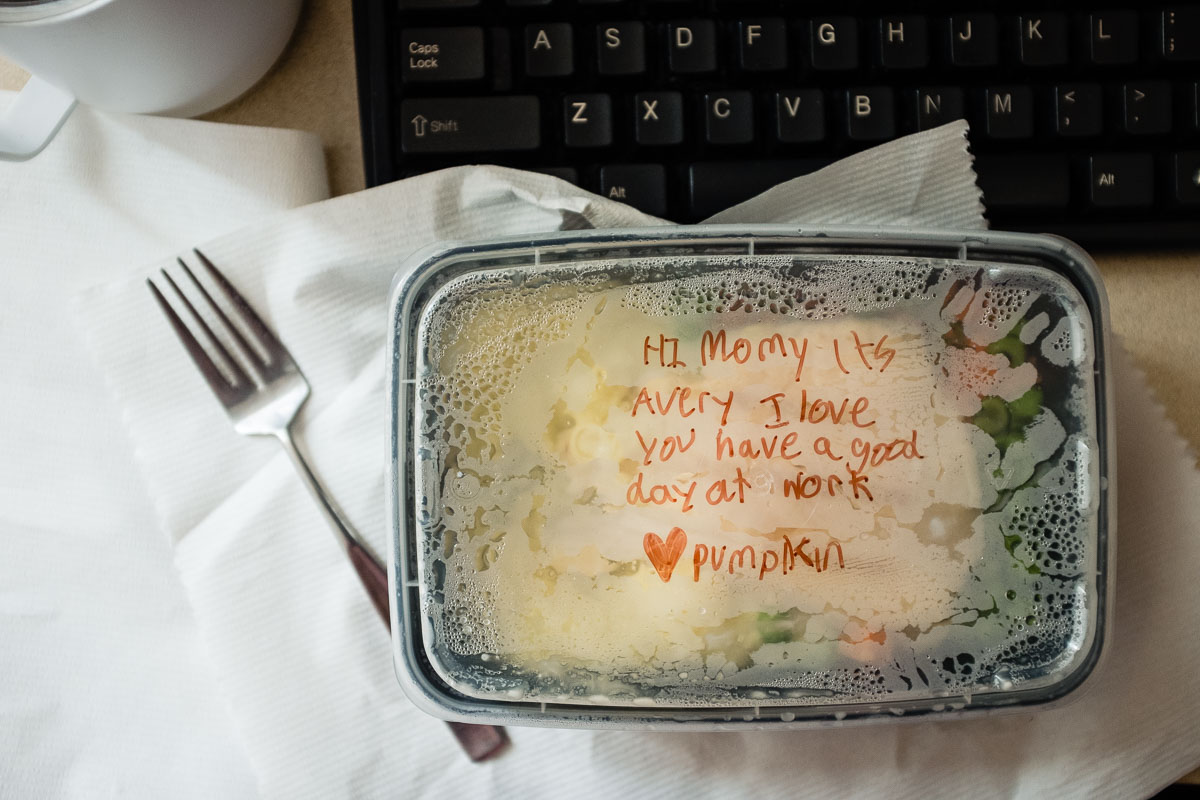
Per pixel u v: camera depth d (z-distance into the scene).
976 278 0.29
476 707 0.29
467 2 0.32
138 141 0.34
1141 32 0.33
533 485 0.29
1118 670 0.33
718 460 0.29
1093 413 0.29
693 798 0.33
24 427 0.35
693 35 0.32
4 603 0.34
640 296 0.29
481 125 0.33
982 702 0.29
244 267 0.34
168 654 0.35
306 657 0.33
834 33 0.33
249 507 0.34
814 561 0.29
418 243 0.33
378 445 0.34
